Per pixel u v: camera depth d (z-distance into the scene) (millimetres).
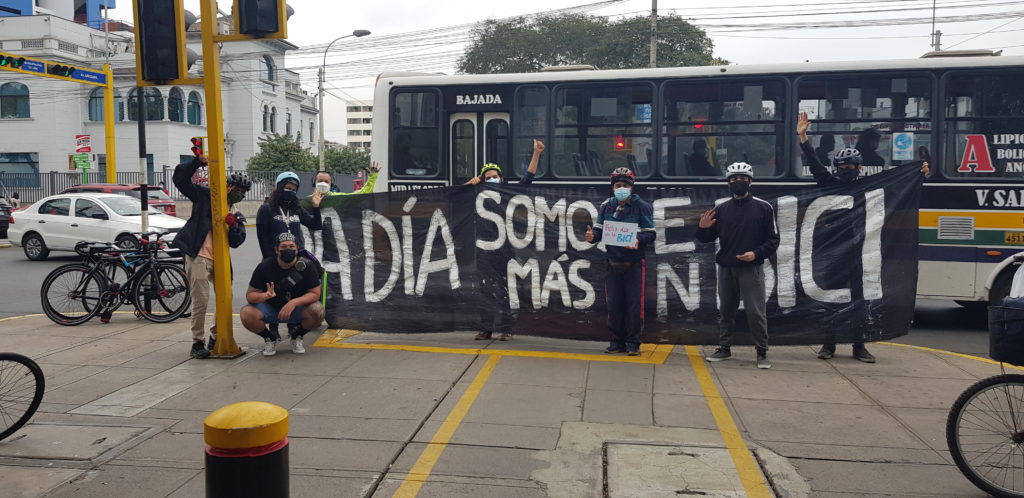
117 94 44594
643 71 10219
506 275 8008
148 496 4191
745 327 7434
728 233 6938
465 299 8094
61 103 44188
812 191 7445
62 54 43688
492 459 4723
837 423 5426
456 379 6512
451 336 8320
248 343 7945
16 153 44438
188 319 9367
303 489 4270
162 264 9125
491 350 7602
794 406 5816
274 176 38312
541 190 7938
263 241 7664
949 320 10172
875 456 4793
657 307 7664
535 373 6715
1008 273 9047
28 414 5109
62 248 17031
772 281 7480
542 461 4691
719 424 5379
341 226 8242
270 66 52375
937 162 9234
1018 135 9039
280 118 53688
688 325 7605
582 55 41375
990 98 9109
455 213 8094
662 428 5285
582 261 7852
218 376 6598
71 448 4879
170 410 5672
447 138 11086
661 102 10133
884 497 4195
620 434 5160
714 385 6383
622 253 7246
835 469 4578
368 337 8242
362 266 8234
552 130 10602
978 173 9141
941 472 4547
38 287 13086
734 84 9891
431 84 11117
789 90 9664
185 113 46219
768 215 6840
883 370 6949
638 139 10234
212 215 7102
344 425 5336
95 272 9023
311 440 5043
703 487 4277
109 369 6848
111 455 4766
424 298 8156
